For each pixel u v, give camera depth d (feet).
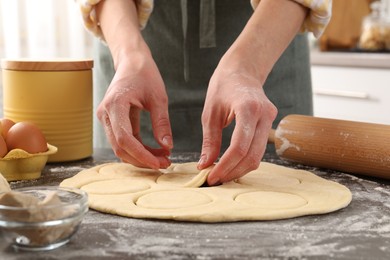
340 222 2.49
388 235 2.33
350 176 3.35
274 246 2.19
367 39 7.41
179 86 4.43
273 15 3.25
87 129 3.69
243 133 2.81
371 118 6.70
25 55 6.84
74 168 3.47
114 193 2.83
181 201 2.68
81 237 2.27
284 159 3.72
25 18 6.78
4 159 3.07
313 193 2.86
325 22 3.44
